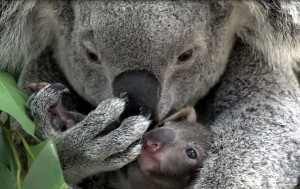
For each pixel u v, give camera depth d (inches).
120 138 16.6
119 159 16.9
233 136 18.8
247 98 20.4
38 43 21.0
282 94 20.4
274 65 20.8
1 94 16.1
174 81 18.4
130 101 16.9
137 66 16.8
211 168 17.9
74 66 19.3
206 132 19.1
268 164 18.0
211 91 21.1
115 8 16.5
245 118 19.7
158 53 16.7
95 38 17.1
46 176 13.9
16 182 15.4
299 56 20.6
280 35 20.0
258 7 19.7
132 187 19.2
